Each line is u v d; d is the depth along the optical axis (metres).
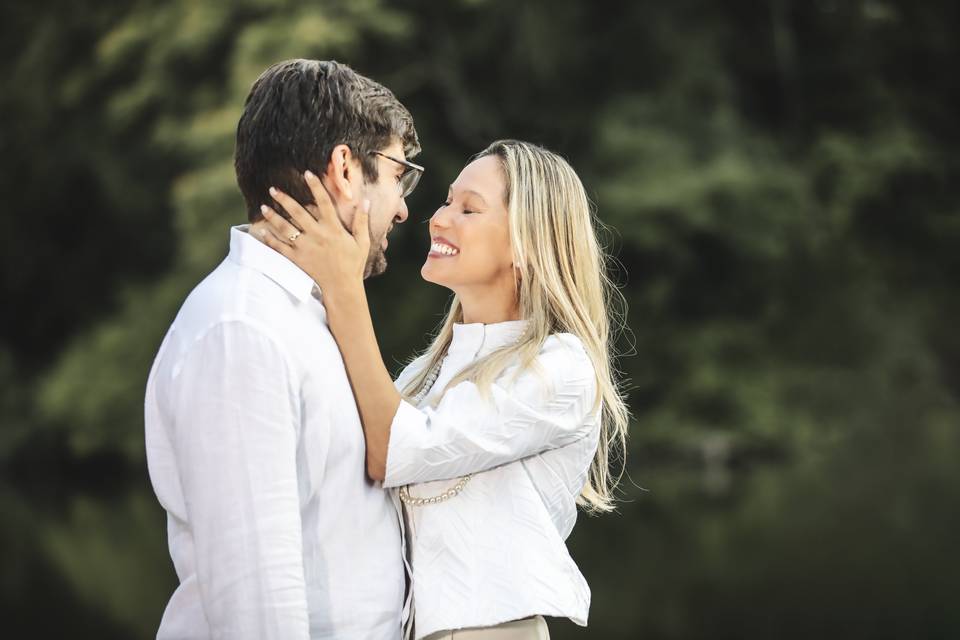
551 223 3.94
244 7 26.39
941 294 30.94
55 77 30.98
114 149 31.81
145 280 32.81
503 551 3.59
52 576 16.84
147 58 28.22
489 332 3.94
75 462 30.88
